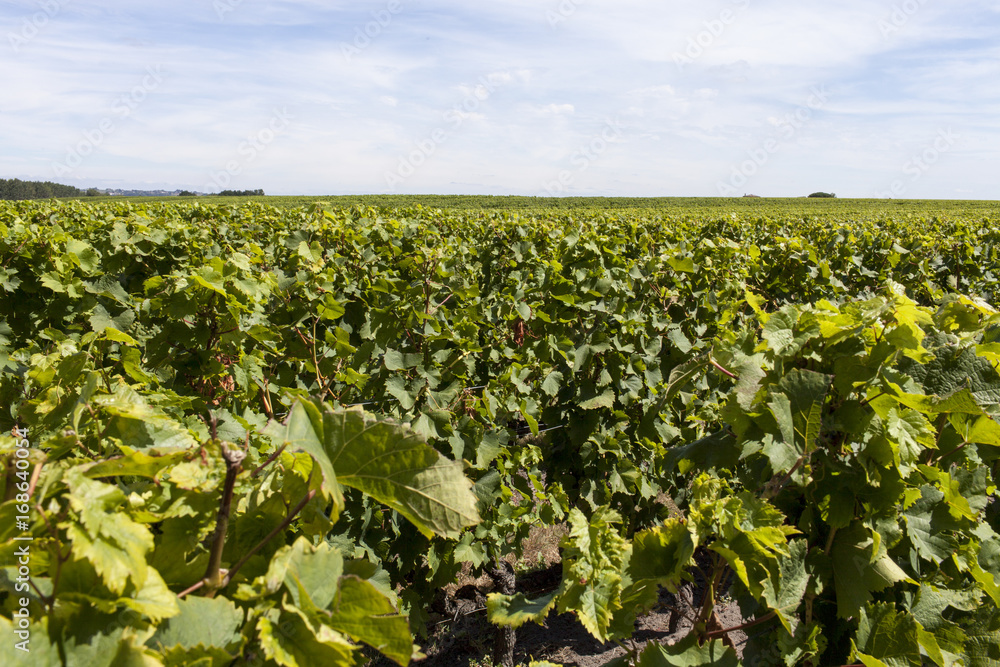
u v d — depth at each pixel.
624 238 6.38
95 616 0.89
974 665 1.75
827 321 1.78
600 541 1.67
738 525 1.55
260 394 3.07
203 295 2.77
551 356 4.32
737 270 6.31
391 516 3.10
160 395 1.83
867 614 1.63
